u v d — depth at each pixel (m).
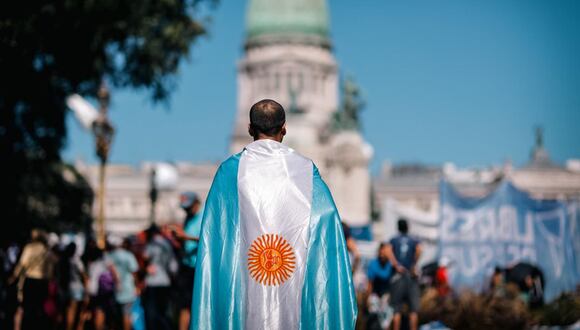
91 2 47.91
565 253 50.97
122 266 37.94
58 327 38.66
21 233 63.41
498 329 38.41
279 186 13.33
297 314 12.91
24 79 51.03
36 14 46.06
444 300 40.38
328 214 13.28
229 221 13.19
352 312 13.02
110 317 38.66
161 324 33.16
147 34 56.12
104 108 55.81
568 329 38.50
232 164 13.58
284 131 14.21
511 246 50.97
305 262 13.06
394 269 35.31
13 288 36.91
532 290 46.62
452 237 50.97
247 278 12.97
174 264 33.25
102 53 54.53
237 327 12.83
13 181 63.31
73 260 39.62
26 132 63.16
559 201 51.41
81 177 88.69
